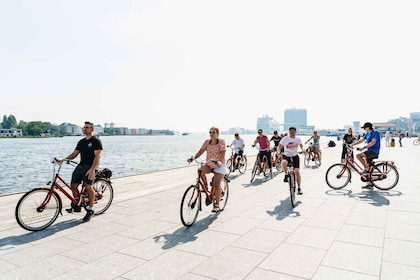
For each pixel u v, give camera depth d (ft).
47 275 11.35
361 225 16.85
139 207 22.00
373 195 24.80
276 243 14.39
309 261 12.31
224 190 21.38
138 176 39.45
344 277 10.91
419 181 30.91
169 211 20.84
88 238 15.39
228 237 15.34
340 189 27.86
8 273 11.53
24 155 156.15
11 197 26.32
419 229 16.02
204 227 17.10
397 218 18.06
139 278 11.04
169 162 102.42
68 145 306.76
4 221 18.63
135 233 16.16
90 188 18.42
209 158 19.49
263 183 32.14
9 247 14.19
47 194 17.29
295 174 23.94
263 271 11.48
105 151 179.01
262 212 20.15
